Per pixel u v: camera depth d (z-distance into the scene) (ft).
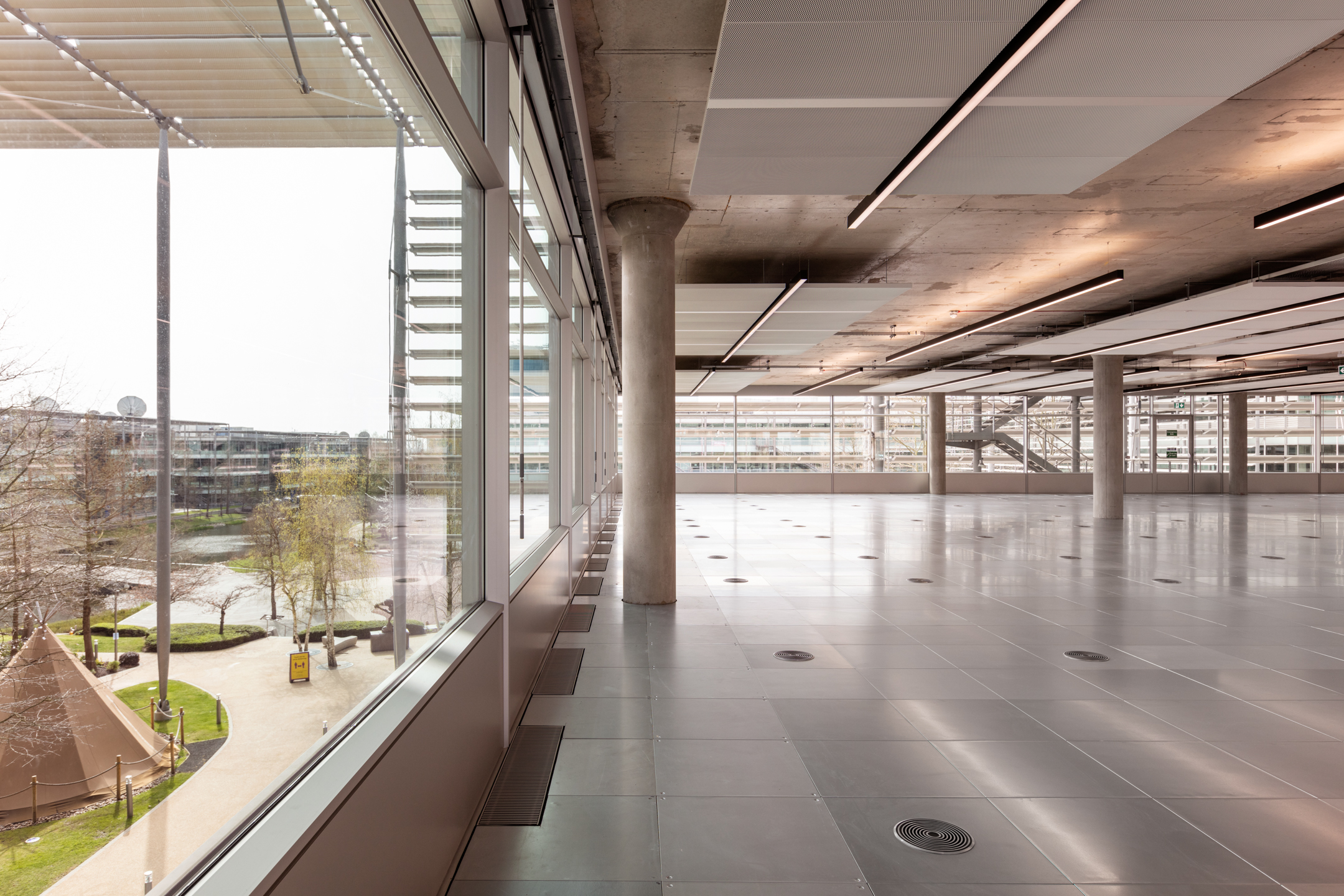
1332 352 61.00
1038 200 27.48
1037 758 13.57
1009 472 107.34
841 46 13.25
